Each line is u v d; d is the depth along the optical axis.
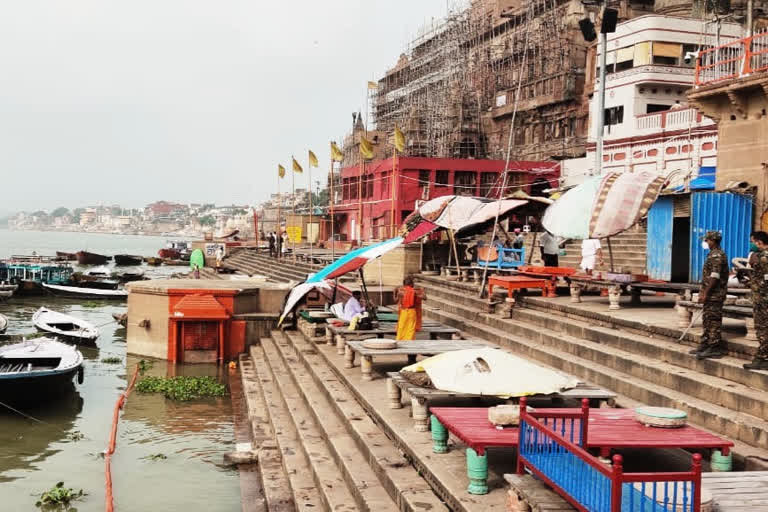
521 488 6.36
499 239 28.19
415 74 67.12
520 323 15.80
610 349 12.20
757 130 16.11
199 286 23.55
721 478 6.28
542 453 6.41
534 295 17.66
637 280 14.74
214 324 22.55
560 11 52.06
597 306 15.20
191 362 22.55
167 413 16.64
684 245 16.56
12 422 15.97
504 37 58.56
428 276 25.44
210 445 14.11
